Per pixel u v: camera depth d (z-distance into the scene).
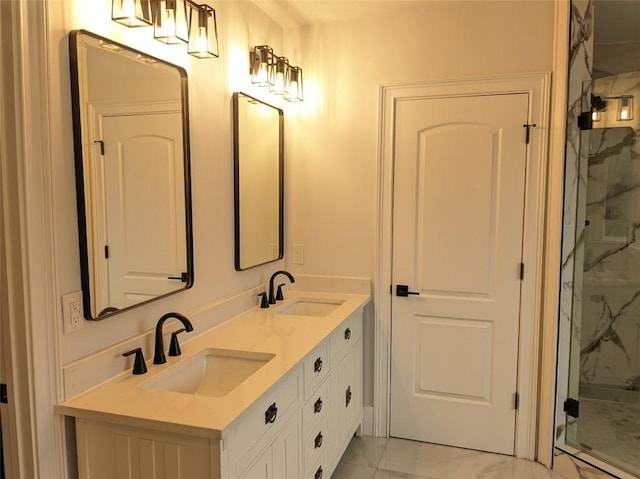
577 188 2.62
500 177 2.70
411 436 2.97
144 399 1.48
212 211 2.24
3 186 1.31
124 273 1.67
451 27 2.70
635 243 3.09
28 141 1.31
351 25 2.87
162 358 1.77
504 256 2.72
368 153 2.90
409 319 2.92
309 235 3.05
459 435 2.88
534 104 2.60
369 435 3.02
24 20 1.29
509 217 2.70
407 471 2.62
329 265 3.03
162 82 1.84
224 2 2.29
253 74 2.51
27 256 1.32
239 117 2.42
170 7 1.69
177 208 1.95
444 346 2.88
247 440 1.50
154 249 1.81
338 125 2.94
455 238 2.80
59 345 1.42
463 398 2.87
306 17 2.81
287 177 3.05
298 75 2.84
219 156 2.28
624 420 2.92
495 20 2.63
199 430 1.31
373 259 2.94
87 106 1.50
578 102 2.55
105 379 1.59
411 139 2.82
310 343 2.02
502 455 2.80
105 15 1.58
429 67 2.75
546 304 2.65
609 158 3.06
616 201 3.10
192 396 1.50
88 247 1.51
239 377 1.92
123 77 1.65
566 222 2.58
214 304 2.27
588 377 3.21
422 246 2.86
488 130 2.69
